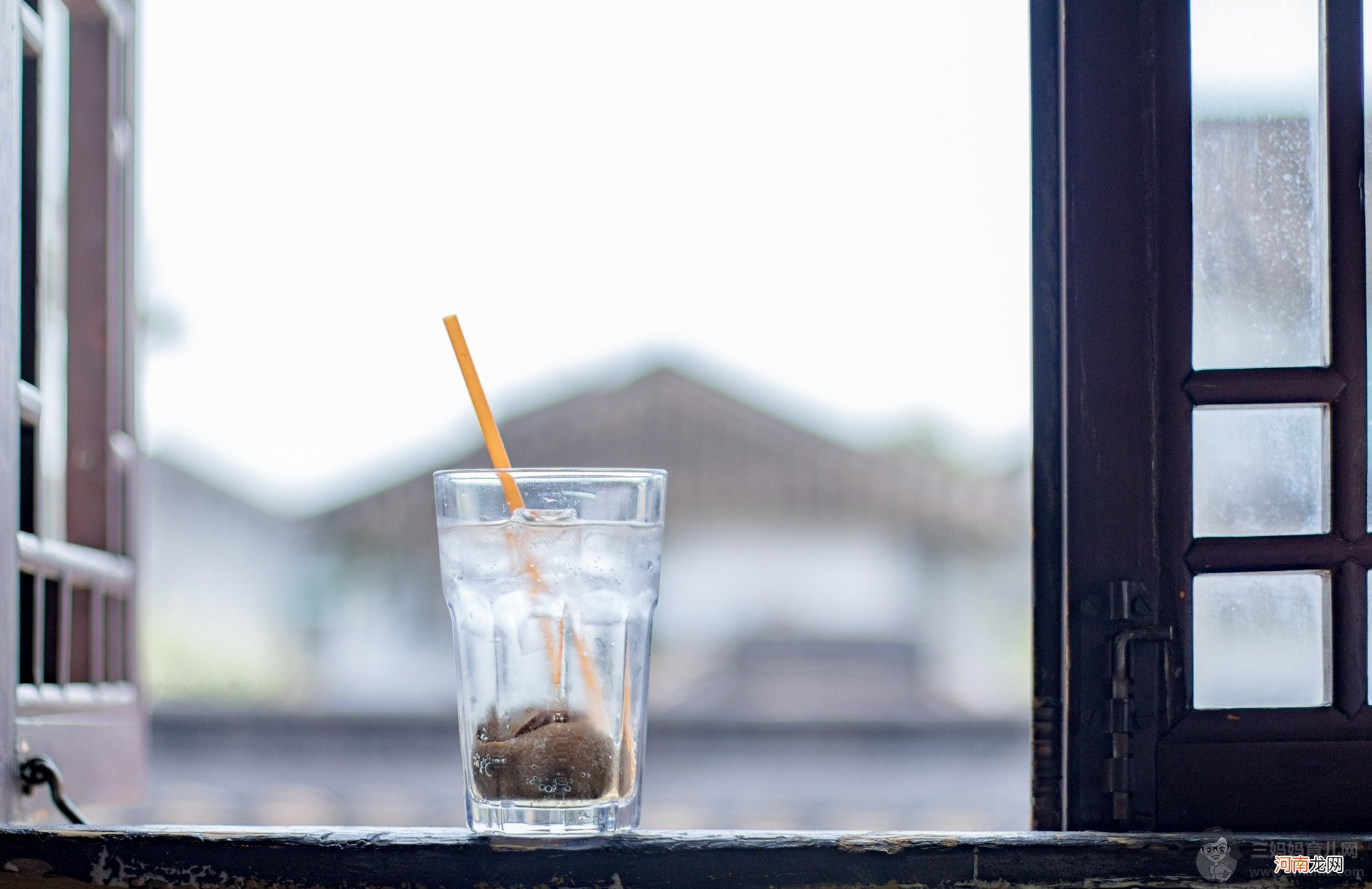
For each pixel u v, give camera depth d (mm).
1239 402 1218
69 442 1454
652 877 1153
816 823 7340
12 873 1163
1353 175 1224
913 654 10672
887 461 11117
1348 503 1215
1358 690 1208
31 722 1284
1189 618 1211
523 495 1159
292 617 11758
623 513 1160
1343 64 1225
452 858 1155
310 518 11195
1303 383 1216
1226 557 1212
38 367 1317
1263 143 1229
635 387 11156
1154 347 1217
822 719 7695
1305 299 1228
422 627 10984
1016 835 1170
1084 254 1217
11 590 1233
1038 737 1213
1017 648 10898
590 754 1156
